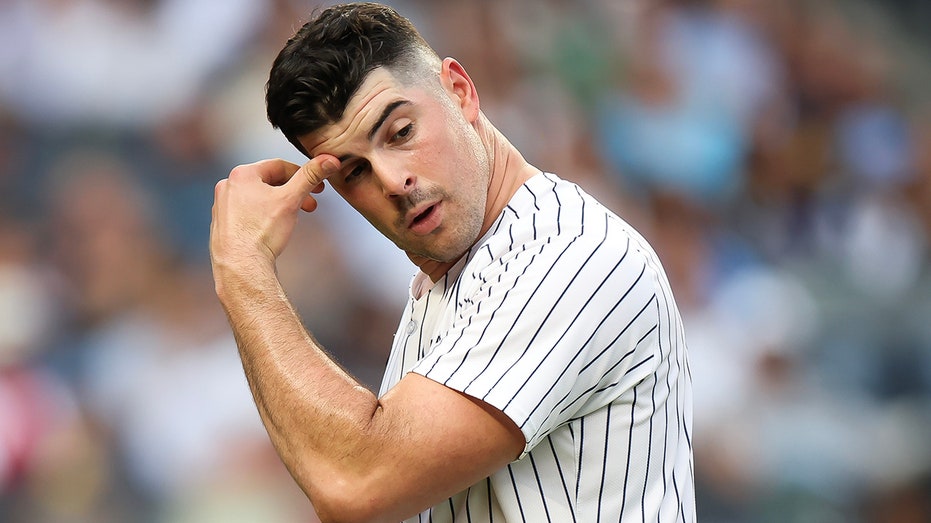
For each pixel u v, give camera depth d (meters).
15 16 22.39
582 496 6.32
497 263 6.52
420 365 6.25
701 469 22.31
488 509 6.46
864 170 28.92
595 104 26.39
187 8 23.39
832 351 25.12
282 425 6.21
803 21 29.80
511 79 25.89
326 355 6.48
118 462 19.16
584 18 27.05
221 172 22.62
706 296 24.92
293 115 6.54
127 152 22.45
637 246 6.64
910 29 31.31
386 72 6.46
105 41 22.81
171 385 19.75
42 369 19.64
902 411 24.61
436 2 25.91
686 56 27.86
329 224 21.27
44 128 22.22
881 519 23.27
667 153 26.53
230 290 6.64
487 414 6.04
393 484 6.02
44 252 20.88
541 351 6.09
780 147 28.23
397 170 6.41
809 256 27.22
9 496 18.55
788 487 22.83
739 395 23.33
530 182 6.89
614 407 6.39
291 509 18.83
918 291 27.41
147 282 21.03
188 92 23.05
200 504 18.83
